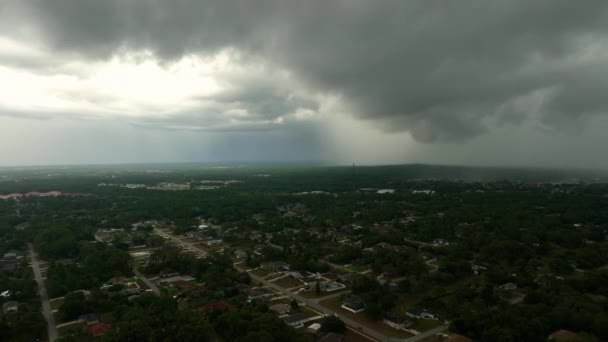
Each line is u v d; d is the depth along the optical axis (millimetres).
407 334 126312
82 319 138375
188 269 198625
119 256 199875
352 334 126438
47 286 175875
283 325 121250
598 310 129125
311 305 152375
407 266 187500
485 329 119375
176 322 124312
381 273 192125
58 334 128375
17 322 126500
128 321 125250
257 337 111062
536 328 118375
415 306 149875
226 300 152875
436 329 130000
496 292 157625
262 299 153625
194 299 154000
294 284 178750
